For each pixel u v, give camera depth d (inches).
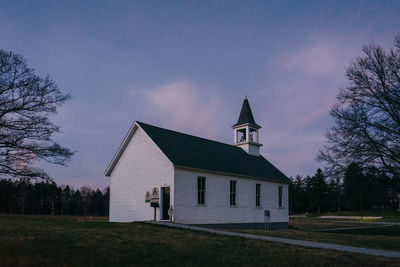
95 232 650.8
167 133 1155.3
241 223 1170.6
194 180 1025.5
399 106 778.8
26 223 757.9
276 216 1354.6
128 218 1065.5
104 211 3767.2
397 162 799.7
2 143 705.0
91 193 3831.2
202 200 1046.4
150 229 745.0
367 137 821.9
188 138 1229.1
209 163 1102.4
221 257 507.5
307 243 663.8
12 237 548.7
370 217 2810.0
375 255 553.9
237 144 1498.5
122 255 483.8
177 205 959.0
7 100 707.4
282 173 1491.1
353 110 853.2
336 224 1772.9
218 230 810.8
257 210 1256.8
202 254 517.7
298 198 3865.7
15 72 722.8
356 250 598.2
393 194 876.0
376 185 847.1
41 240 535.5
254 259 502.3
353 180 857.5
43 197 3380.9
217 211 1084.5
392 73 808.9
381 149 815.7
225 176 1137.4
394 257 540.1
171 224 850.8
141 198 1040.2
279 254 538.0
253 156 1478.8
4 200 2883.9
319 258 518.6
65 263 431.8
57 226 719.1
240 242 628.4
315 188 3715.6
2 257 433.4
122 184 1107.9
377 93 820.6
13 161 724.0
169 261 472.7
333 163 888.9
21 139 727.1
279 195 1414.9
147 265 449.1
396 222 2048.5
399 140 799.1
